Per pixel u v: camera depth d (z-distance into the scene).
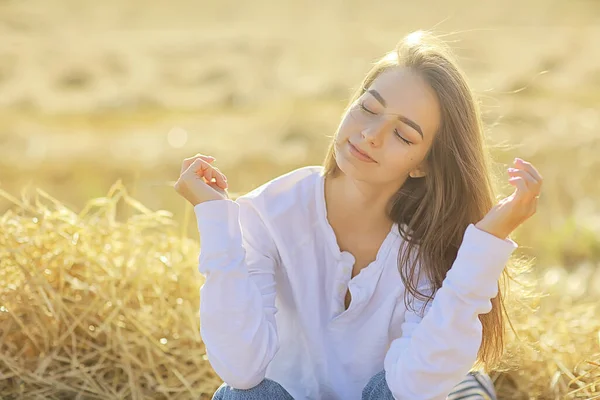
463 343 3.58
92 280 5.03
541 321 5.04
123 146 10.88
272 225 3.91
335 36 20.53
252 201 3.93
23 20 23.64
